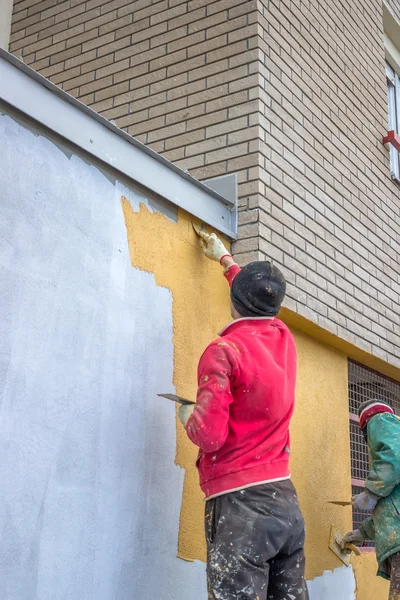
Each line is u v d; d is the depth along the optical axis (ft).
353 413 15.70
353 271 15.28
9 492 7.57
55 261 8.56
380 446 11.39
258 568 7.64
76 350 8.66
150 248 10.18
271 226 12.35
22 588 7.55
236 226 12.16
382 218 17.38
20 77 8.30
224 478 8.00
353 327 14.76
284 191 13.03
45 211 8.53
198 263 11.12
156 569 9.34
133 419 9.35
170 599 9.49
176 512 9.82
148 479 9.44
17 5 17.90
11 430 7.69
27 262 8.19
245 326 8.77
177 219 10.89
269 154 12.76
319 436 13.56
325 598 12.92
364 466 15.79
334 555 13.44
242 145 12.64
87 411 8.66
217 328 11.28
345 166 15.89
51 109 8.69
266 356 8.39
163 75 14.35
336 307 14.20
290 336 9.13
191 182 11.22
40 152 8.59
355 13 18.19
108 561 8.64
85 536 8.38
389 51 21.68
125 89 14.89
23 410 7.86
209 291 11.24
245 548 7.59
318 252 13.89
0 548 7.39
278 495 8.04
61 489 8.16
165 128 13.91
